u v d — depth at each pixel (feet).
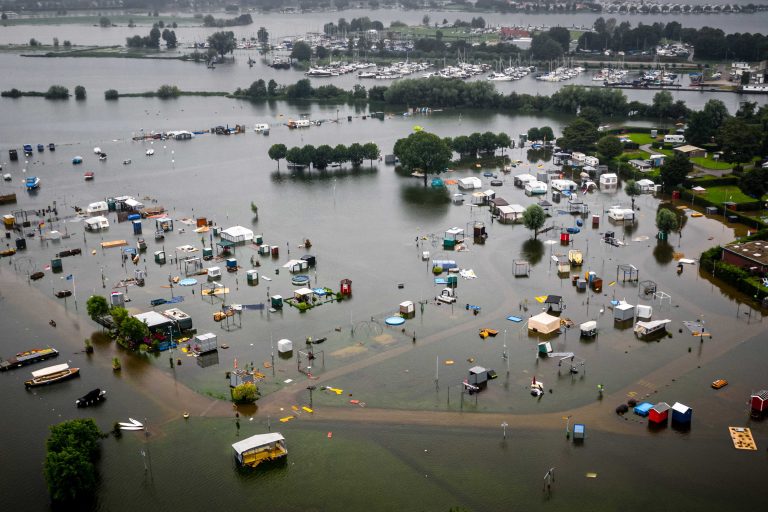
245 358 611.47
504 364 600.39
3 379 585.63
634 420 526.57
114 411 540.52
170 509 444.96
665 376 581.53
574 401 549.13
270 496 455.22
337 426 520.83
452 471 475.72
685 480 467.11
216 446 500.74
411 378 579.07
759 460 484.74
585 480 467.11
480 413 534.78
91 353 623.36
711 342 635.66
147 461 486.38
